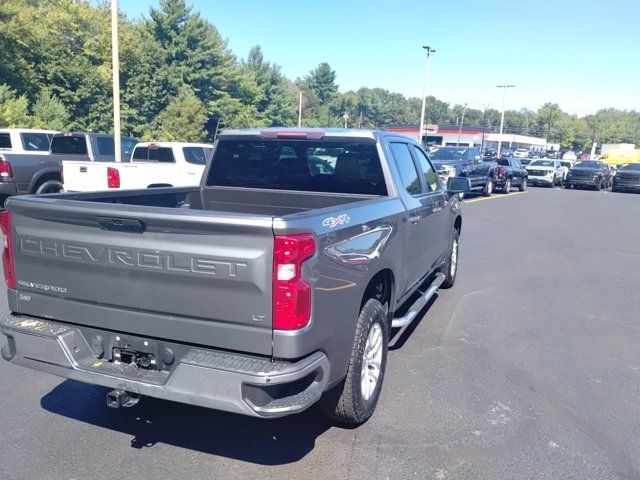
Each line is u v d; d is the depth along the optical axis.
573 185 37.25
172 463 3.53
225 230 2.96
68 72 37.84
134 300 3.27
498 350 5.67
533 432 4.00
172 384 3.10
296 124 84.50
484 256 10.94
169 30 55.28
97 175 11.59
